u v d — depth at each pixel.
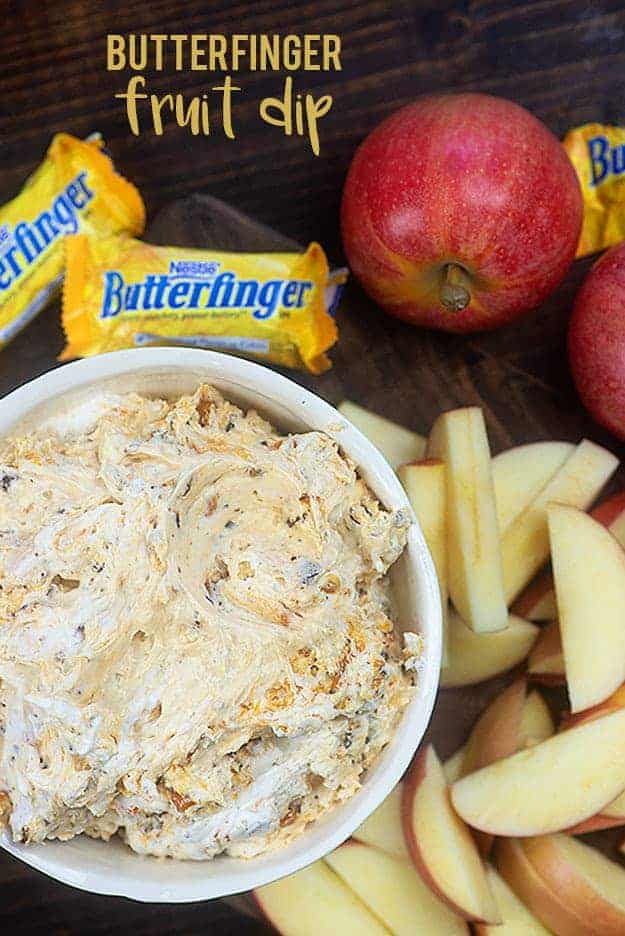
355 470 0.42
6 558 0.40
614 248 0.48
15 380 0.49
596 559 0.49
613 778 0.49
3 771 0.40
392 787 0.41
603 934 0.49
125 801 0.40
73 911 0.49
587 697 0.49
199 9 0.50
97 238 0.49
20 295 0.49
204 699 0.39
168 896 0.41
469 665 0.49
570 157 0.51
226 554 0.41
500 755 0.49
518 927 0.49
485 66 0.51
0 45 0.50
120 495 0.40
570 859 0.49
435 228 0.46
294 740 0.40
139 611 0.40
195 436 0.42
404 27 0.50
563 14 0.51
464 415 0.50
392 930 0.49
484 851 0.49
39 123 0.50
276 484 0.41
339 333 0.50
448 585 0.49
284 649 0.40
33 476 0.41
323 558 0.41
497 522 0.49
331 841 0.41
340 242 0.50
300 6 0.50
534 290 0.48
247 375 0.42
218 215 0.50
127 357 0.42
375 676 0.41
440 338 0.50
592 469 0.50
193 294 0.50
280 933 0.49
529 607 0.50
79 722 0.39
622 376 0.48
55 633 0.40
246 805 0.40
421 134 0.46
